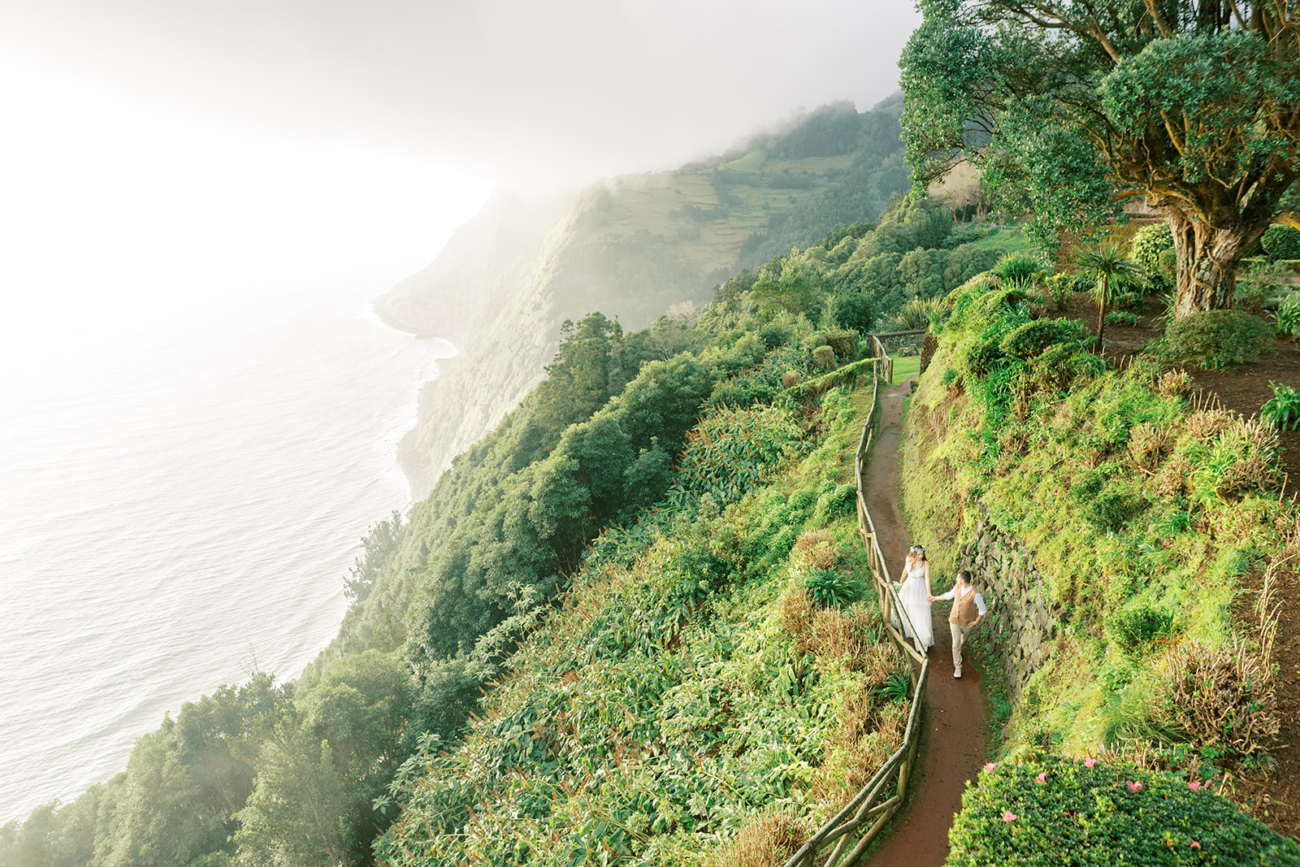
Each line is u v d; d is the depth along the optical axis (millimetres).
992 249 95000
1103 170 12781
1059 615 9492
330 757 30141
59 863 48000
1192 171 11750
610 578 26703
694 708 14602
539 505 35562
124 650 136875
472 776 20234
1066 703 8297
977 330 17688
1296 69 10289
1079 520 9898
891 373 28156
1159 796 5160
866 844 8055
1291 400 8797
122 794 44906
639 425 41750
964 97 14750
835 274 108750
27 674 129500
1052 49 14750
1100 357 12945
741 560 20672
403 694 34750
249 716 43438
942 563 14109
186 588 163750
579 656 22125
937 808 8484
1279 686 6270
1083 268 19109
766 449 27734
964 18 14711
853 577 14977
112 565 178750
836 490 18703
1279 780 5688
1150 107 11258
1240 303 16312
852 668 11922
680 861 10617
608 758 16047
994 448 13125
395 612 66750
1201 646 6750
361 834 29766
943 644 12023
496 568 35781
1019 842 5078
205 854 38281
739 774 11844
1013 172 14750
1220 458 8438
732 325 83500
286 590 159750
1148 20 13891
